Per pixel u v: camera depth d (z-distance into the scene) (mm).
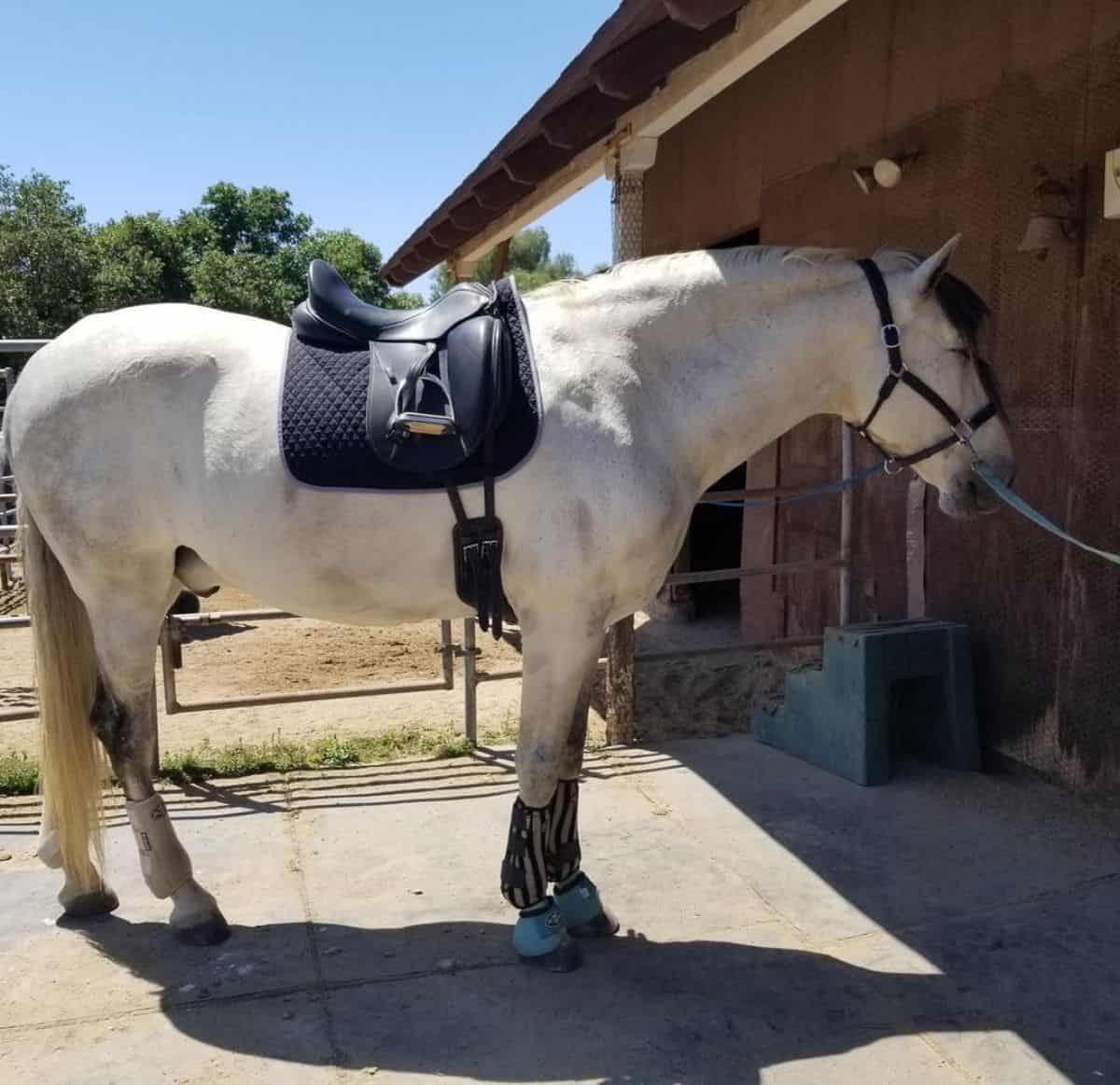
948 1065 2105
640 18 2658
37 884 2961
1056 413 3508
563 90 3475
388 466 2262
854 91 4578
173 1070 2090
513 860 2467
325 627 7258
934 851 3166
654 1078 2061
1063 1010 2305
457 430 2221
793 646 4555
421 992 2379
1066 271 3432
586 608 2324
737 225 5730
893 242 4348
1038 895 2859
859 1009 2307
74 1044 2178
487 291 2443
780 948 2588
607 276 2502
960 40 3891
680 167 6445
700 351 2459
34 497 2465
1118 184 3125
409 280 8719
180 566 2609
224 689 5570
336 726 4836
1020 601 3725
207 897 2650
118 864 3100
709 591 8297
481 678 4289
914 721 4008
